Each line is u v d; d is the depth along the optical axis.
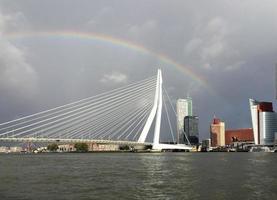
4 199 50.12
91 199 50.00
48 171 97.44
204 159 169.38
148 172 92.50
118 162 141.75
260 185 63.56
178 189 59.38
